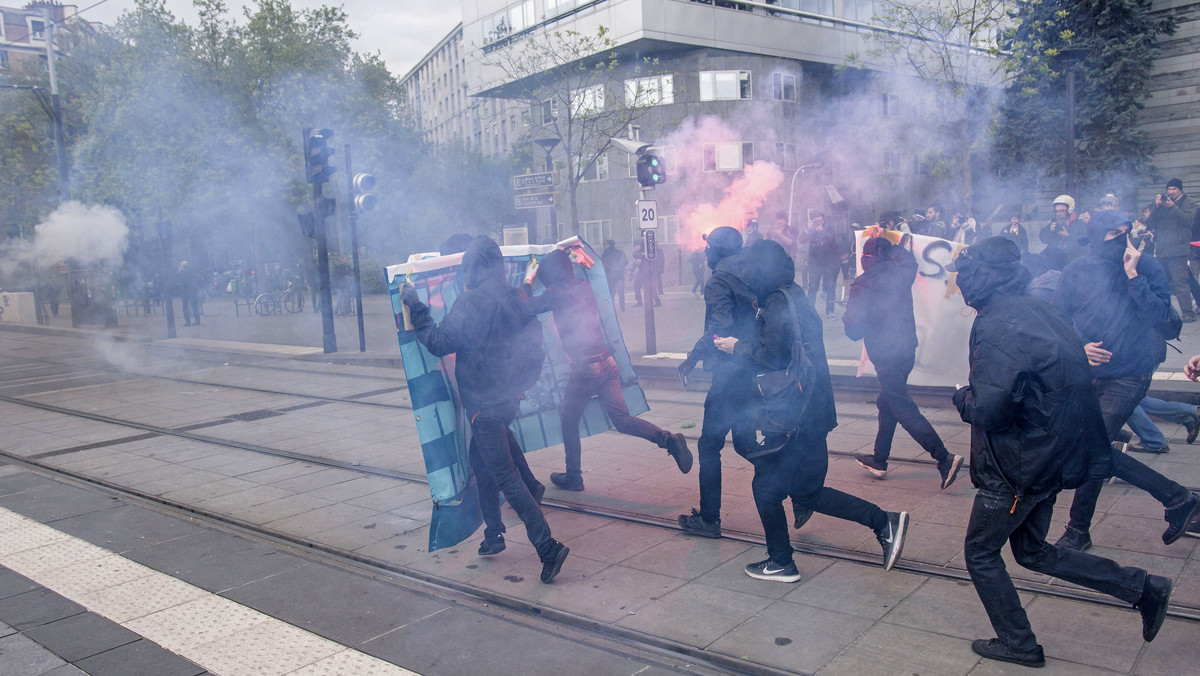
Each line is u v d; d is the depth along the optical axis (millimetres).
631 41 32125
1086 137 31422
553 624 3990
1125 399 4531
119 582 4770
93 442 8609
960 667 3305
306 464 7242
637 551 4820
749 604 4004
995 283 3266
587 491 6035
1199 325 11109
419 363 4621
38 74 36094
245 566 4938
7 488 6984
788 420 3945
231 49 35469
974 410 3172
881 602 3934
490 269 4566
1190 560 4172
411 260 5062
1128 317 4480
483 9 39000
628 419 5668
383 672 3578
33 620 4293
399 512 5797
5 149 33750
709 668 3477
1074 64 12383
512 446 5414
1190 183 31953
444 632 3949
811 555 4578
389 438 8070
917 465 6152
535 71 26500
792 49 35156
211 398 11047
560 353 5871
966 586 4043
